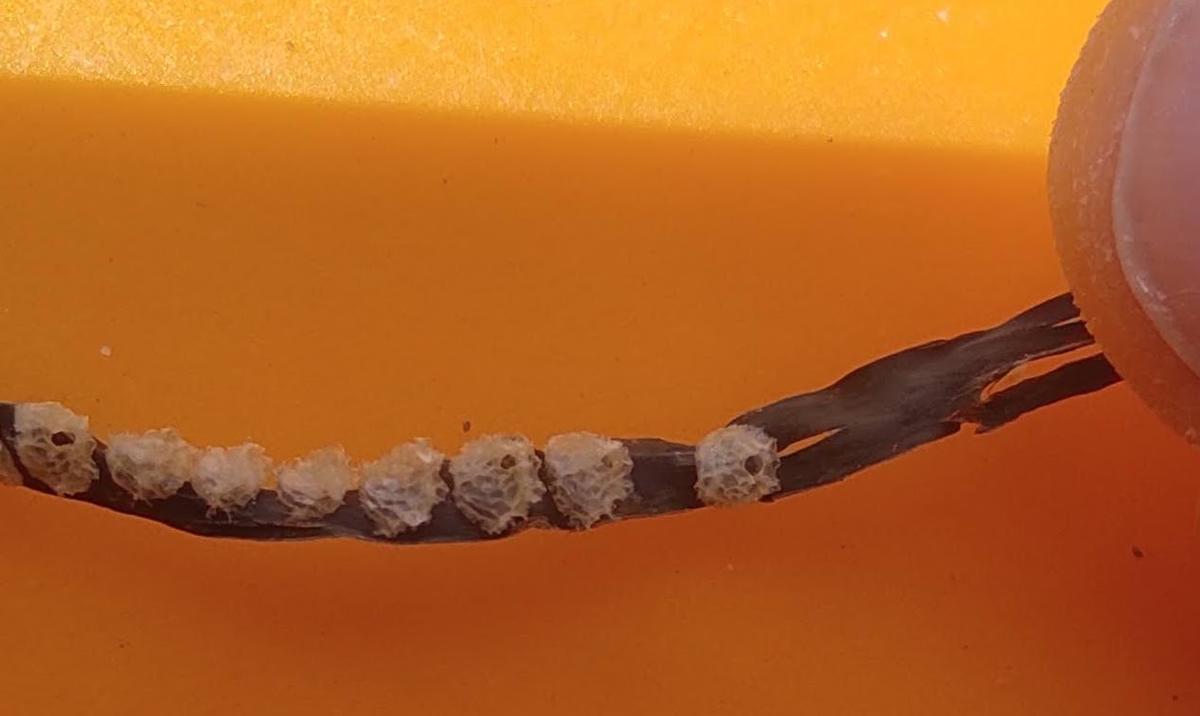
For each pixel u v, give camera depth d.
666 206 0.07
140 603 0.06
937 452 0.07
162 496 0.06
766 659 0.07
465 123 0.07
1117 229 0.06
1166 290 0.06
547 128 0.07
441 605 0.07
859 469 0.06
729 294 0.07
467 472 0.06
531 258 0.07
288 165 0.07
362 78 0.07
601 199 0.07
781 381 0.07
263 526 0.06
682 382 0.07
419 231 0.07
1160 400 0.06
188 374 0.07
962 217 0.07
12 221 0.07
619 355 0.07
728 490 0.06
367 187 0.07
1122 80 0.06
